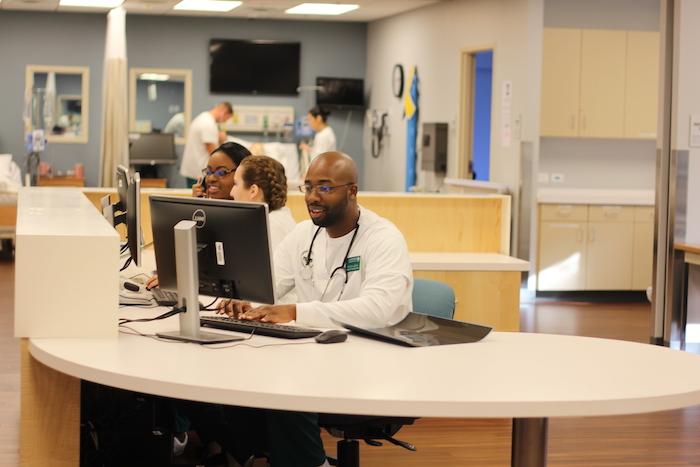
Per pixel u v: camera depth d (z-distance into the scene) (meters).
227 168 4.53
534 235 9.81
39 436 3.12
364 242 3.60
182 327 3.16
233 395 2.51
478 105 13.80
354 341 3.19
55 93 14.41
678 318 7.56
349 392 2.50
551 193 9.83
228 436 4.21
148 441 4.11
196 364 2.79
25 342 3.11
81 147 14.52
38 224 3.46
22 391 3.11
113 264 3.12
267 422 3.54
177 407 4.23
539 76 9.74
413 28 12.82
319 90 14.86
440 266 5.66
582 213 9.90
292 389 2.52
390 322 3.44
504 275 5.72
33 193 5.69
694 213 7.54
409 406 2.45
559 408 2.48
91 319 3.12
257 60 14.84
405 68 13.12
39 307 3.08
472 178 11.41
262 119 14.87
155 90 14.70
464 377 2.71
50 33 14.30
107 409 4.12
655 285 7.65
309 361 2.86
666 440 5.20
